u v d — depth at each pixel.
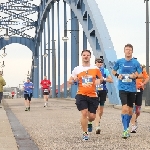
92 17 28.20
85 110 8.95
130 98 9.71
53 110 21.36
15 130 10.98
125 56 9.73
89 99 9.04
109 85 26.31
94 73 9.04
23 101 36.41
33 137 9.48
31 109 22.75
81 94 9.01
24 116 16.70
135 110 11.09
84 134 8.93
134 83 9.70
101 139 9.05
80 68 9.09
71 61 37.69
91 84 9.04
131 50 9.66
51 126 12.16
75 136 9.66
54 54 50.34
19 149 7.52
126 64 9.68
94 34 29.25
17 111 20.75
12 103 31.62
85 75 9.03
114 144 8.25
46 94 25.91
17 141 8.73
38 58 70.12
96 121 10.25
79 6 31.31
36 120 14.50
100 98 10.58
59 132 10.53
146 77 11.34
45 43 57.75
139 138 9.16
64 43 43.00
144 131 10.67
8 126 11.88
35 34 69.19
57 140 8.95
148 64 23.42
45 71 59.16
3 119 14.64
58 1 45.25
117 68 9.82
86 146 8.02
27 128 11.59
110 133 10.21
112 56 26.45
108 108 23.09
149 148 7.66
